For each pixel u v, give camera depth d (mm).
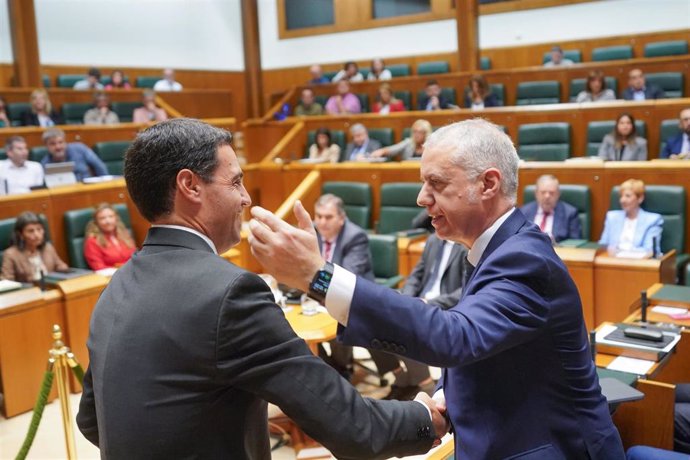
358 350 4512
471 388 1188
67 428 2732
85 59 10211
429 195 1202
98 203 5070
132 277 1110
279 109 9328
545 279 1109
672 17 9102
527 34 10023
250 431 1070
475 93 7684
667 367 2619
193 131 1104
